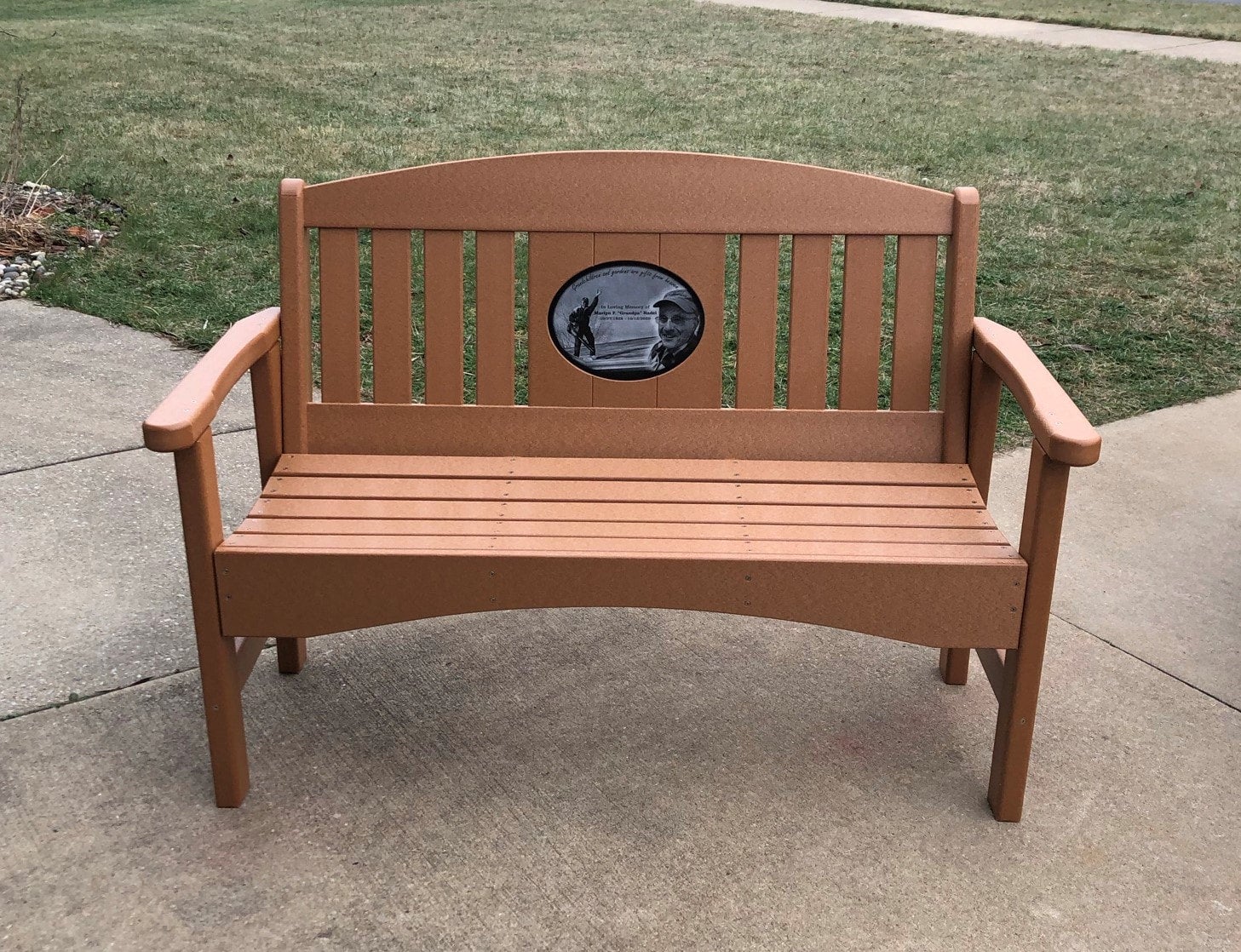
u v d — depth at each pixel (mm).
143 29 13867
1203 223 6836
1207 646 2941
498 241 2584
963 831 2293
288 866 2182
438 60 12023
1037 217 6902
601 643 2922
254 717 2613
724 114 9625
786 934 2039
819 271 2584
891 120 9516
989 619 2170
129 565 3232
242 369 2309
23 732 2531
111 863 2176
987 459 2590
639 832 2281
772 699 2705
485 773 2443
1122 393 4570
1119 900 2125
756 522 2322
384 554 2156
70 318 5242
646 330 2615
